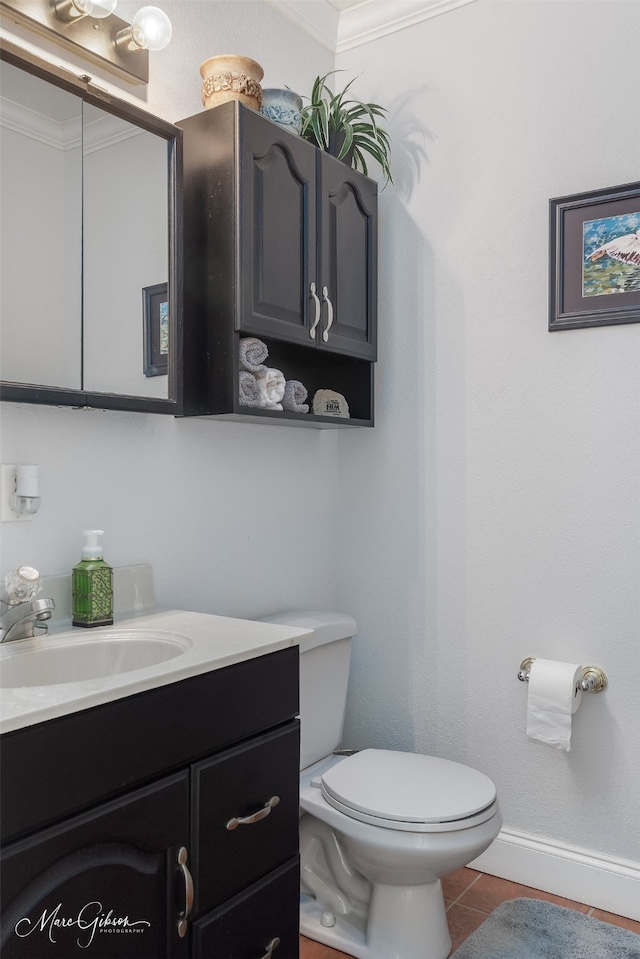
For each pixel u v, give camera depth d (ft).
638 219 6.32
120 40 5.41
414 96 7.58
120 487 5.59
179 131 5.53
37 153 4.67
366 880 6.31
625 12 6.40
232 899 4.19
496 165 7.08
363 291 7.15
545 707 6.37
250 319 5.65
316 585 7.82
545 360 6.85
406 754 6.42
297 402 6.54
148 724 3.70
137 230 5.28
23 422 4.91
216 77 5.91
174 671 3.81
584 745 6.64
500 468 7.11
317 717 6.63
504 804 7.07
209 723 4.07
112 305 5.09
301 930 6.16
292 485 7.47
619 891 6.40
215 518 6.48
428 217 7.50
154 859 3.76
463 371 7.30
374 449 7.89
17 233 4.55
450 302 7.38
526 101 6.91
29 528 4.94
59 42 5.08
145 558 5.80
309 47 7.74
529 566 6.95
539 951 5.77
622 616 6.47
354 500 8.05
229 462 6.64
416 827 5.18
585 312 6.58
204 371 5.79
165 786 3.78
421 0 7.39
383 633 7.86
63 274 4.79
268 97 6.33
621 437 6.48
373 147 7.30
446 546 7.42
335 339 6.69
